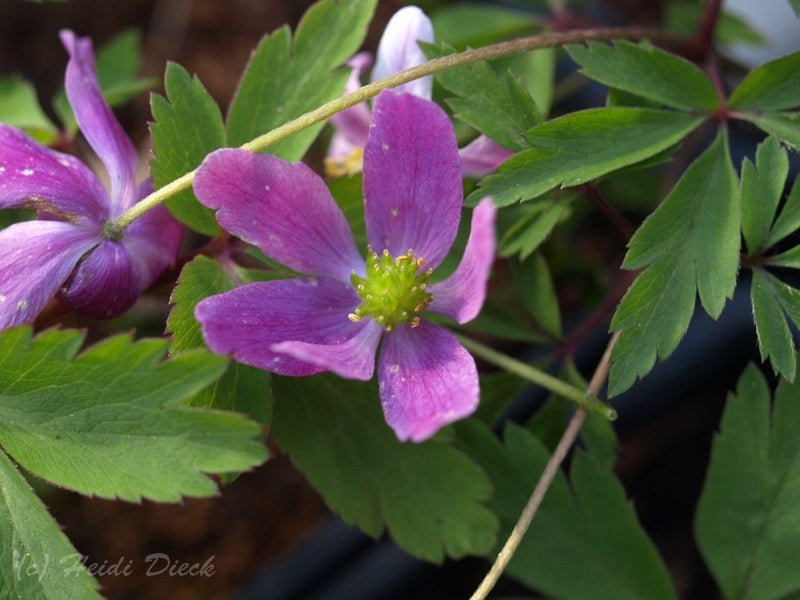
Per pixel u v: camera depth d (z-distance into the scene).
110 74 0.24
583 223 0.26
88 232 0.17
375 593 0.23
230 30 0.30
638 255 0.17
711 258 0.17
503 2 0.27
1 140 0.17
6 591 0.16
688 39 0.20
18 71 0.29
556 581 0.19
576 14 0.25
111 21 0.30
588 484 0.19
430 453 0.18
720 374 0.24
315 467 0.18
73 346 0.16
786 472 0.19
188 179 0.17
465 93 0.18
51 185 0.17
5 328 0.16
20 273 0.16
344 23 0.18
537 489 0.18
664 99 0.18
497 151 0.18
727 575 0.19
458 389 0.16
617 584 0.19
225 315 0.16
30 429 0.16
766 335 0.17
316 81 0.18
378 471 0.18
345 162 0.20
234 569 0.24
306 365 0.16
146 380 0.16
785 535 0.19
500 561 0.17
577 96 0.25
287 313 0.17
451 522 0.18
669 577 0.19
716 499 0.19
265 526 0.25
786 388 0.19
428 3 0.27
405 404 0.16
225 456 0.16
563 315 0.25
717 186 0.18
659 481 0.24
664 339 0.17
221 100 0.29
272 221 0.17
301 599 0.23
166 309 0.25
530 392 0.23
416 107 0.16
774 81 0.18
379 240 0.17
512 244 0.19
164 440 0.16
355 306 0.17
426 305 0.17
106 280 0.17
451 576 0.24
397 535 0.18
